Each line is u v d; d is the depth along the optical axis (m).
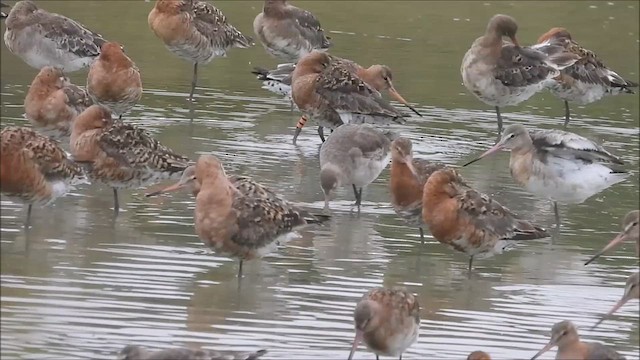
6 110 21.06
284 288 14.35
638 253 15.52
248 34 27.95
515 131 17.81
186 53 23.78
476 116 23.52
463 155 20.81
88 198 17.33
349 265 15.36
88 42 22.86
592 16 31.44
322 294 14.23
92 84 20.25
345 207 17.89
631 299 14.40
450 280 15.12
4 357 11.86
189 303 13.62
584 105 25.56
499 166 20.50
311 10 30.06
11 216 16.19
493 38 22.53
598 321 14.04
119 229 15.99
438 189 15.21
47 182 15.54
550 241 17.06
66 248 15.05
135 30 27.62
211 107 22.91
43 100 18.78
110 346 12.29
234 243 14.24
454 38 28.36
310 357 12.39
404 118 20.91
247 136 21.11
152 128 20.95
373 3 31.23
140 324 12.89
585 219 18.16
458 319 13.78
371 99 20.75
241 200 14.36
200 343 12.52
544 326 13.76
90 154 16.44
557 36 24.39
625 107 25.59
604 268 16.02
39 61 22.72
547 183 17.64
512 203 18.64
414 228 17.19
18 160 15.20
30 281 13.82
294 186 18.42
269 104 23.61
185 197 17.73
